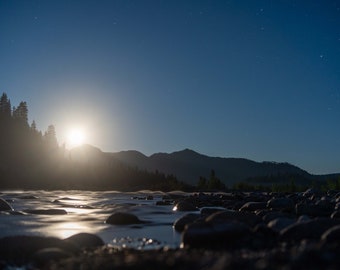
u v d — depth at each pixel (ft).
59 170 411.75
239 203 82.94
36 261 24.50
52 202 97.09
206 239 28.66
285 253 18.89
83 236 31.76
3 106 476.95
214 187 344.08
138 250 28.17
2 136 434.71
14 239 28.71
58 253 25.13
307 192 125.59
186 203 72.43
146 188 350.64
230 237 29.01
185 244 29.25
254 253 20.75
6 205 63.31
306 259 17.30
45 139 481.46
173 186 339.16
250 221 38.68
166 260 19.26
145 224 47.39
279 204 67.36
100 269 19.27
